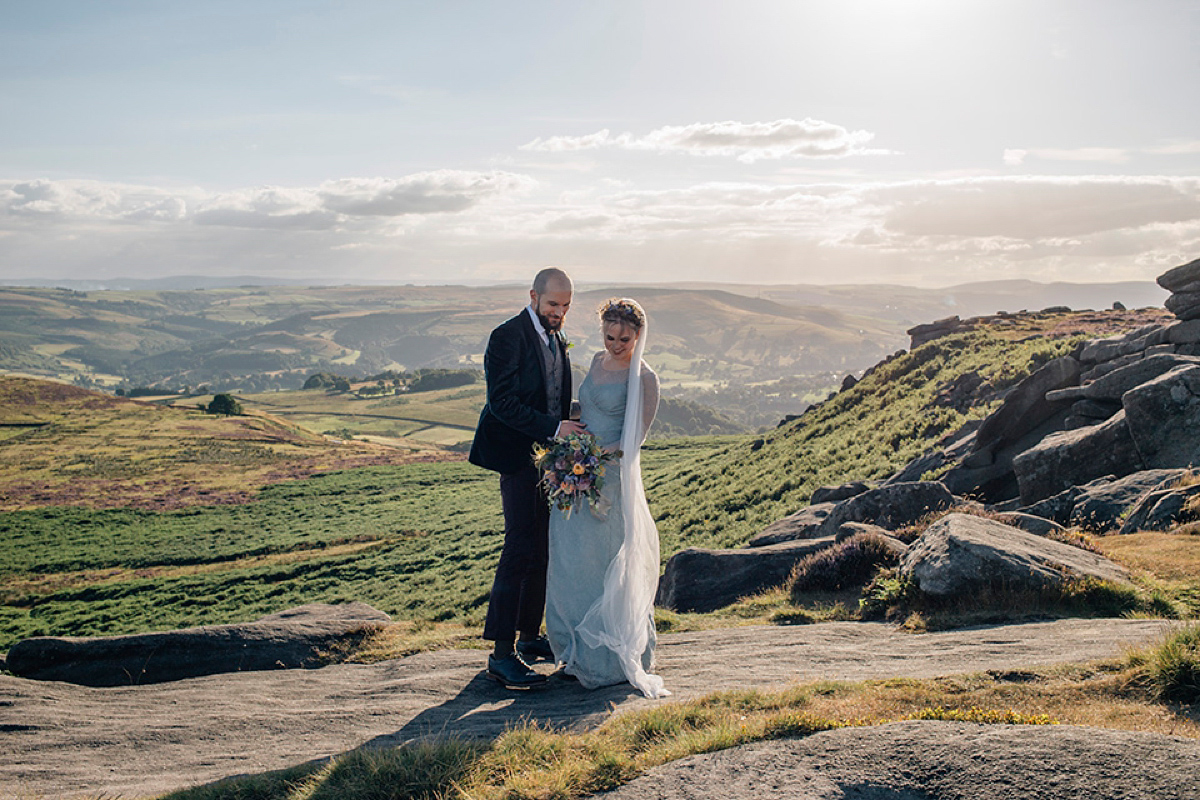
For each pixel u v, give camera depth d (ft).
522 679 18.17
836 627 23.15
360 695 19.34
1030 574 22.15
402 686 19.53
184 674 22.95
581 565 17.93
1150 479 38.45
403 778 11.71
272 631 24.82
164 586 147.02
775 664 18.04
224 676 22.57
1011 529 26.32
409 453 380.37
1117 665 13.00
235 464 338.54
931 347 128.88
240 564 163.94
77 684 22.15
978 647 17.33
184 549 185.57
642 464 213.05
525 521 18.56
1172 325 56.70
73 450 375.04
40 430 424.46
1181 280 57.52
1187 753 8.40
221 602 132.26
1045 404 59.11
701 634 24.13
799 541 37.47
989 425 60.70
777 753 10.34
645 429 18.20
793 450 117.29
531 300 18.48
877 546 29.91
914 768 9.27
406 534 166.20
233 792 12.64
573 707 16.08
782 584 32.32
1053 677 12.91
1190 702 11.18
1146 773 8.15
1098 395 54.44
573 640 17.74
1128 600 20.99
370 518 200.13
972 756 9.18
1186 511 31.89
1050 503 41.22
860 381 147.13
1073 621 19.16
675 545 88.58
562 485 17.12
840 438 106.93
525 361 17.93
